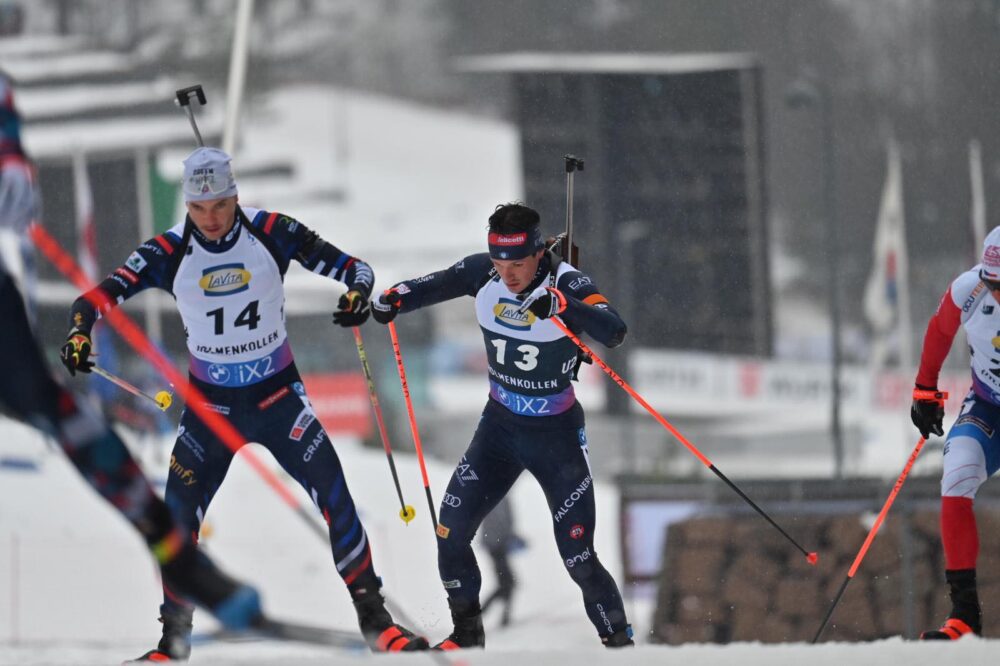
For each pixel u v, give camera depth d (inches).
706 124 1865.2
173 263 581.3
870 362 2790.4
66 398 397.7
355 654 448.5
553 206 1895.9
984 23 2219.5
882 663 425.4
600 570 608.4
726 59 1860.2
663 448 2245.3
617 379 616.7
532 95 1881.2
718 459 2241.6
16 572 1425.9
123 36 5329.7
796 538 1113.4
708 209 1888.5
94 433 398.0
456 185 7362.2
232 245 577.3
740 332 1921.8
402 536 1594.5
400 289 604.7
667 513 1178.6
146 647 1116.5
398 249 6648.6
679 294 1921.8
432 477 2361.0
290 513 1815.9
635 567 1184.2
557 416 598.9
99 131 3831.2
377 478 2337.6
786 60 2454.5
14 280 392.2
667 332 1934.1
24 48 4596.5
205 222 562.9
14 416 401.4
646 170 1887.3
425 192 7253.9
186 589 414.3
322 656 461.4
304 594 1354.6
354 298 576.1
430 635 754.8
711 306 1918.1
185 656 574.6
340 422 3132.4
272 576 1432.1
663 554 1144.2
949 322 600.1
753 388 2716.5
